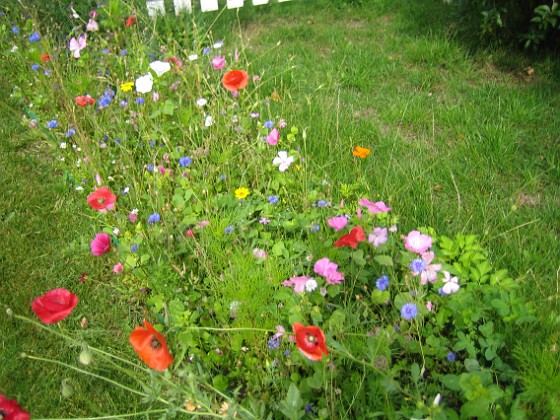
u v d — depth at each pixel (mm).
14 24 2201
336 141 1604
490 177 1490
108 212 1345
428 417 808
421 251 1003
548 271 1192
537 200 1426
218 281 1141
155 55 2082
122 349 1139
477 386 816
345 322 1038
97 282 1298
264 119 1732
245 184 1421
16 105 1960
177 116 1659
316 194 1345
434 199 1430
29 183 1600
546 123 1710
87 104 1656
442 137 1678
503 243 1268
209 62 1918
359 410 936
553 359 931
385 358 926
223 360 1054
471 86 1969
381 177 1485
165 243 1232
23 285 1293
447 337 1067
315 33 2482
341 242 1026
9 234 1426
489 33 2125
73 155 1608
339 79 2025
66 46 2143
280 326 995
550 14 1876
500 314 1000
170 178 1430
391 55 2209
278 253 1182
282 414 952
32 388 1069
